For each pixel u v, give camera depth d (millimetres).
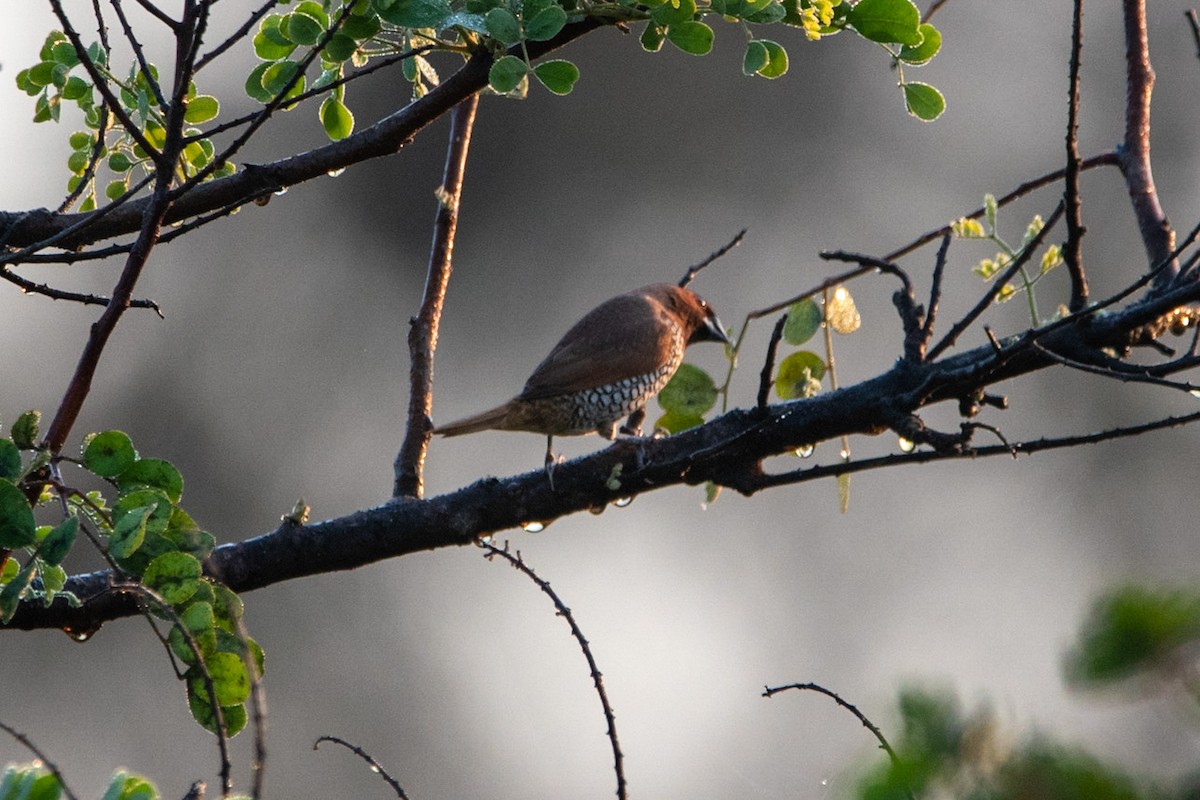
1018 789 1613
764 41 5164
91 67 4383
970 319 4992
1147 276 4488
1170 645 1529
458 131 6199
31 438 4375
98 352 4477
